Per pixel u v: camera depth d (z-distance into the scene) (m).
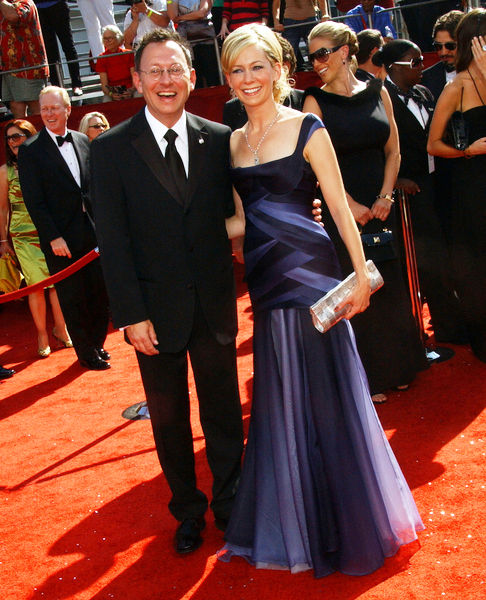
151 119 2.81
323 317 2.63
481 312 4.55
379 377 4.25
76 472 4.01
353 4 9.37
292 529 2.80
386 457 2.87
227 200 2.96
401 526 2.84
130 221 2.85
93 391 5.32
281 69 2.75
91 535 3.33
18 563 3.18
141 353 2.96
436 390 4.34
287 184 2.73
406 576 2.70
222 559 2.96
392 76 4.68
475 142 4.32
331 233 4.07
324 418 2.76
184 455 3.09
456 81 4.39
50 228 5.46
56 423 4.79
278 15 8.34
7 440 4.62
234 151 2.87
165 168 2.80
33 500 3.75
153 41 2.72
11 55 8.24
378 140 4.02
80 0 9.79
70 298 5.65
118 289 2.81
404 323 4.29
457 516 3.03
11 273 6.38
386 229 4.17
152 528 3.32
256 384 2.88
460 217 4.53
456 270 4.62
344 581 2.74
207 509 3.25
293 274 2.76
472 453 3.54
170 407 3.00
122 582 2.95
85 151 5.64
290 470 2.78
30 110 8.60
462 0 7.84
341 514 2.73
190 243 2.86
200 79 8.79
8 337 7.21
